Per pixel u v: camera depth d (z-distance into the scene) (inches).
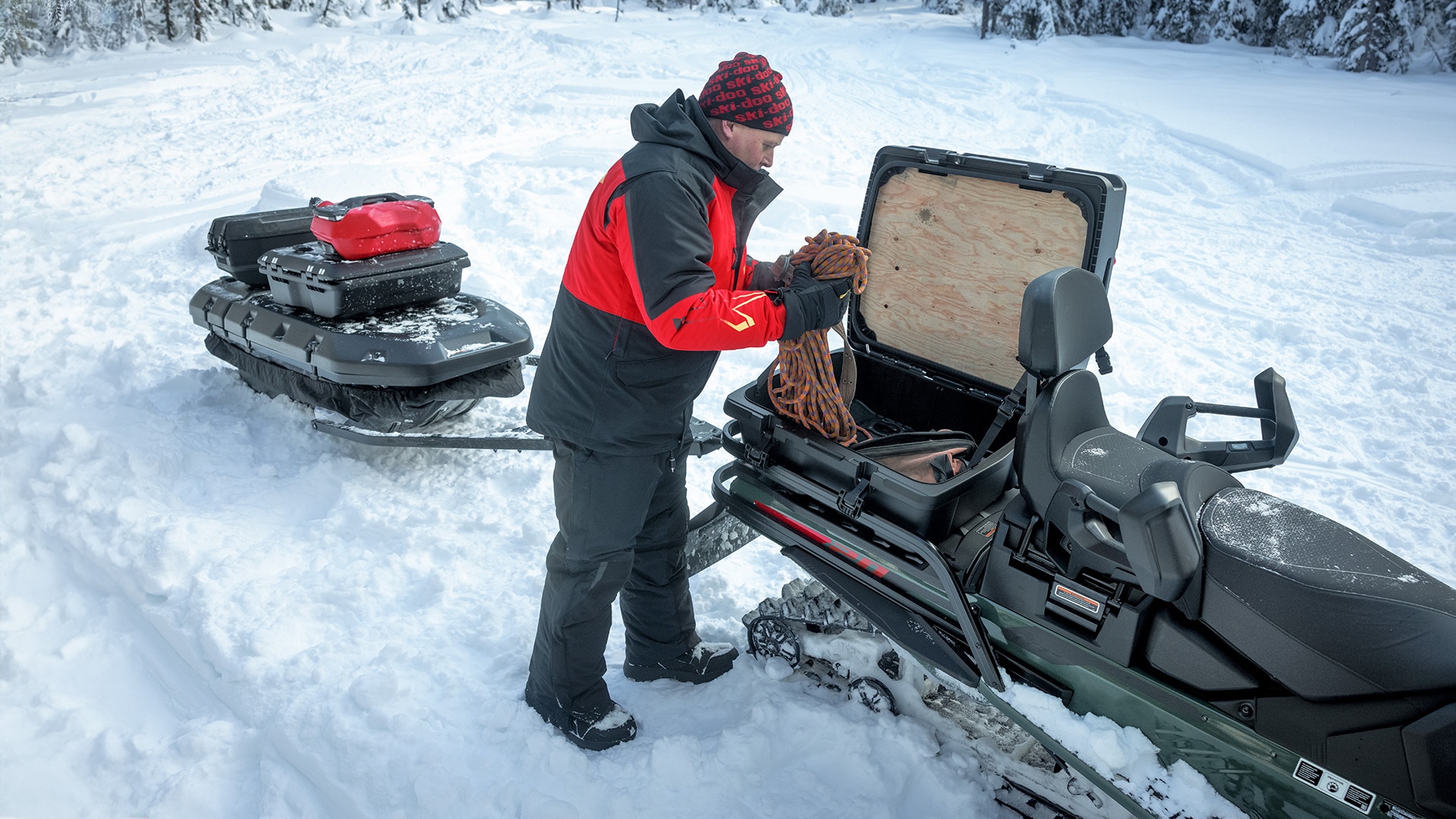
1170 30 839.1
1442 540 129.1
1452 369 189.5
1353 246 283.7
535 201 287.0
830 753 87.5
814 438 87.0
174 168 376.2
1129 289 241.4
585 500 81.7
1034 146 430.9
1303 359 196.1
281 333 139.8
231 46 775.1
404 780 84.4
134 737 91.8
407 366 129.3
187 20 783.1
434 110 509.7
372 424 136.3
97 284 225.8
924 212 104.7
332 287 131.2
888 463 86.4
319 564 116.6
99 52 738.8
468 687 95.7
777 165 358.3
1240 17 789.2
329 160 380.8
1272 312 223.3
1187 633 67.1
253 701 94.5
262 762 88.2
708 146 73.4
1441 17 668.1
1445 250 274.4
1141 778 69.4
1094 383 79.4
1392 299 233.1
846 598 85.4
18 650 104.3
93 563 116.2
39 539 122.0
